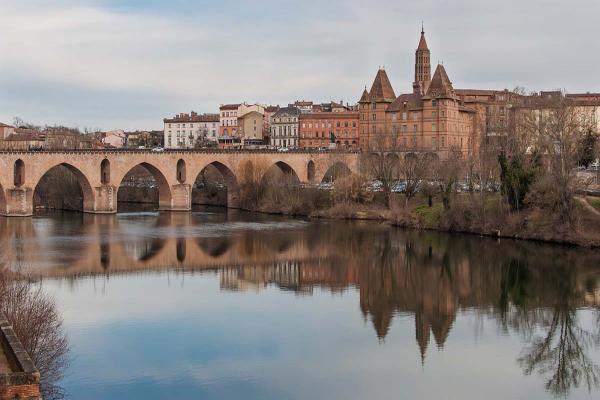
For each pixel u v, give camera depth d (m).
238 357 63.00
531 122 158.62
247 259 110.06
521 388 57.62
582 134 147.00
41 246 118.50
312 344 66.94
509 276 96.19
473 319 76.50
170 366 60.53
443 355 64.62
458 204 136.75
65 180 189.88
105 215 172.12
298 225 151.88
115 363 60.81
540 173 125.88
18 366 34.97
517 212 126.69
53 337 56.28
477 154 185.88
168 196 187.75
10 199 160.00
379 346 66.94
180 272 99.25
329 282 93.56
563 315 78.12
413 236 132.25
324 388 56.47
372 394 55.59
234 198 199.38
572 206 118.00
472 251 113.88
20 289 60.31
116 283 91.12
